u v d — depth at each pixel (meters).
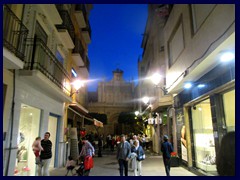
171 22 11.69
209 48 6.32
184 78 8.55
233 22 5.22
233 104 6.48
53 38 9.77
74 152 12.09
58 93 9.26
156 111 18.64
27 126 8.27
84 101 18.12
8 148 5.76
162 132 17.72
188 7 8.92
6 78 5.82
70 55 13.25
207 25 6.92
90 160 7.63
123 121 36.16
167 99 14.74
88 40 18.36
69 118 13.91
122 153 7.26
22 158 7.82
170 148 7.42
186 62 8.96
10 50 5.53
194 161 9.18
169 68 11.97
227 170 2.38
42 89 8.46
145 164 11.53
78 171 7.73
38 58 7.55
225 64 6.44
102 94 42.50
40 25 8.44
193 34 8.44
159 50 17.05
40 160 6.91
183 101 10.26
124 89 42.91
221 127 6.82
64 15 11.07
